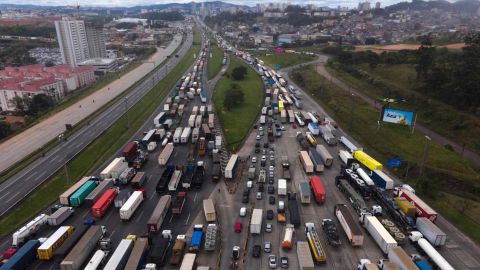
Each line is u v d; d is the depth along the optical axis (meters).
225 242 68.25
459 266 61.59
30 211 80.88
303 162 99.00
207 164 102.69
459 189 89.31
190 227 72.88
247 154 109.81
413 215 72.56
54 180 95.19
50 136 132.00
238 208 79.94
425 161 100.75
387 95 165.25
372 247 66.69
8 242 69.88
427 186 86.12
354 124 135.62
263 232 71.31
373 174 90.56
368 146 117.38
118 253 60.50
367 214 72.44
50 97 187.38
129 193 82.19
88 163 106.00
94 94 196.75
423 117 138.50
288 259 63.47
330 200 83.12
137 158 102.38
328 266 61.50
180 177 90.19
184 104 164.38
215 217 74.06
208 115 143.88
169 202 78.69
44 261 63.25
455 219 75.56
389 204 76.38
